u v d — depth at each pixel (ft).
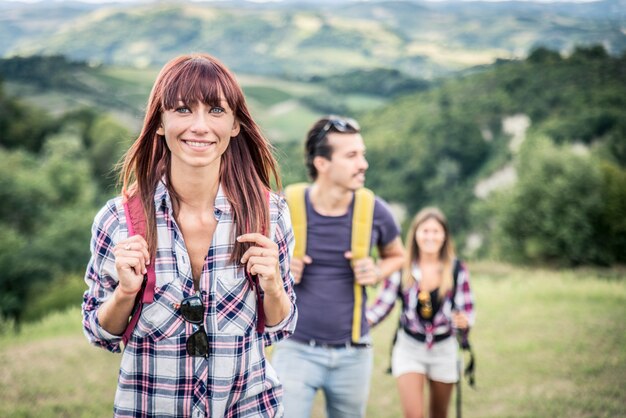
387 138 250.37
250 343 6.35
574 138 211.41
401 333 14.79
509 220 145.38
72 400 19.49
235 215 6.22
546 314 32.40
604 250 139.74
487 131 240.53
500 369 22.95
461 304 14.55
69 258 135.54
